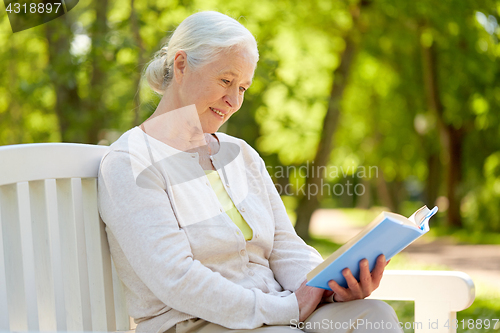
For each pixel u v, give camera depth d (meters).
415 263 8.43
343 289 1.67
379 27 11.29
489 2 11.02
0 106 9.55
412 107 16.38
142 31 7.73
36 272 1.60
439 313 1.83
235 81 1.86
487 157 14.91
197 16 1.88
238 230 1.79
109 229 1.70
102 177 1.69
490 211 14.28
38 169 1.58
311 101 10.79
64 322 1.73
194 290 1.55
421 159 18.67
